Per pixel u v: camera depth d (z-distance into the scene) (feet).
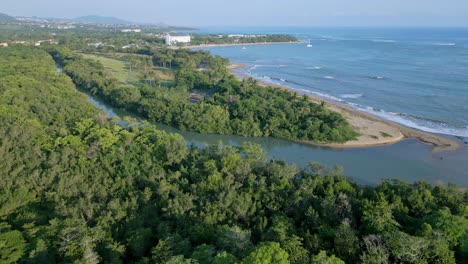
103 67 585.22
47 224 150.92
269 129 324.80
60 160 203.00
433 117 361.71
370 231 137.08
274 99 369.91
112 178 193.26
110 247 130.72
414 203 161.68
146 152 218.79
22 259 121.49
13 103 290.56
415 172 253.03
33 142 220.84
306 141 312.09
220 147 224.94
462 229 128.36
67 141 221.05
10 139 215.51
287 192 172.55
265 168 196.85
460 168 256.73
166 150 216.95
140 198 171.94
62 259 125.08
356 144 301.84
